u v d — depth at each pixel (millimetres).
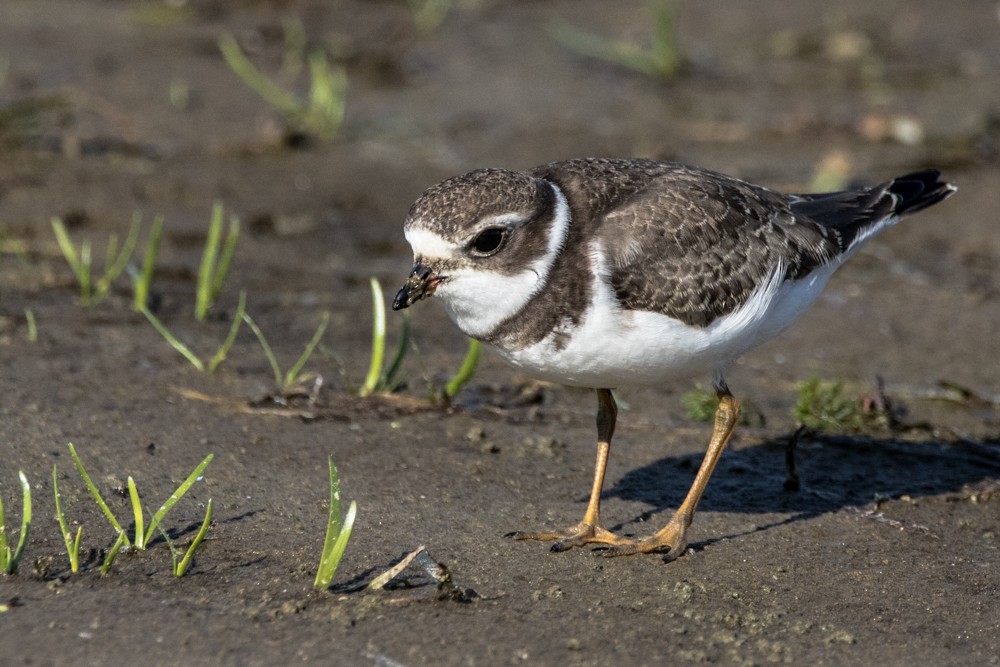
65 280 14242
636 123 20016
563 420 11992
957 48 23719
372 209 17031
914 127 19828
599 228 9203
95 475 10070
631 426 11969
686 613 8625
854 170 18391
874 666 8039
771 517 10305
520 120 19984
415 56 22547
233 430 11109
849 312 14906
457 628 8195
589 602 8703
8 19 22906
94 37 22281
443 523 9781
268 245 15828
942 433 12188
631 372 9336
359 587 8680
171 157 18047
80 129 18609
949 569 9516
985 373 13539
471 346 11750
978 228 17203
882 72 22500
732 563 9445
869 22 24891
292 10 24094
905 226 17344
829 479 11125
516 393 12398
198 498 9859
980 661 8156
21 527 9195
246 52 22094
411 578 8844
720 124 20141
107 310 13609
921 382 13297
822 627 8531
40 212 15945
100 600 8266
